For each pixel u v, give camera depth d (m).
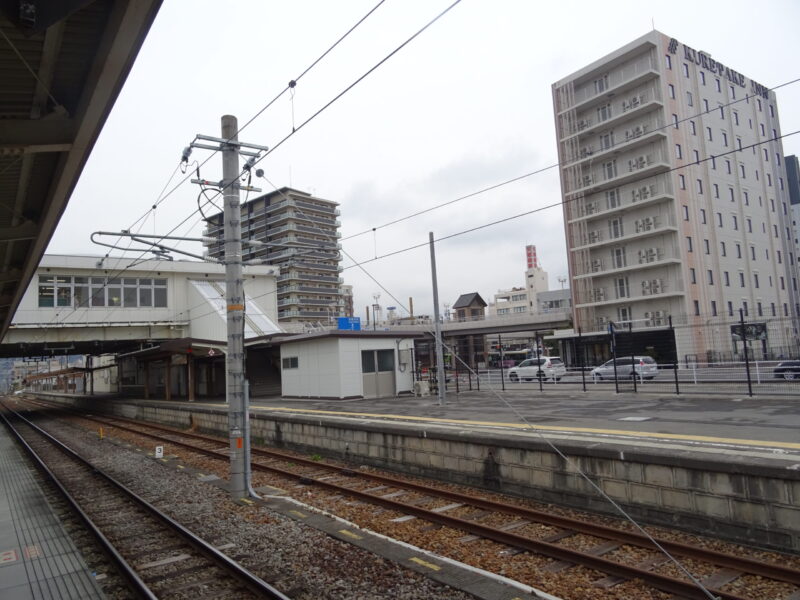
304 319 96.75
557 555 6.77
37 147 7.62
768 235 52.59
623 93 47.31
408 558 6.70
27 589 5.76
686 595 5.61
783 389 19.56
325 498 10.52
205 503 10.36
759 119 54.59
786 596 5.50
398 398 25.17
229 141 11.28
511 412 16.78
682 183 44.97
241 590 6.14
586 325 48.22
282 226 94.31
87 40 6.32
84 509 10.37
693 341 31.64
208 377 38.88
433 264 21.52
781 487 6.79
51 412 45.19
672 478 7.87
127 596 6.18
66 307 34.62
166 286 38.78
